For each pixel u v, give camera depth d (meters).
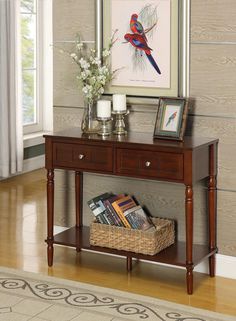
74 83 5.34
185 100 4.88
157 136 4.89
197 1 4.87
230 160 4.91
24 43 8.04
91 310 4.50
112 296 4.70
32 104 8.24
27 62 8.11
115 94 5.05
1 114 7.33
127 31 5.09
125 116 5.19
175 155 4.65
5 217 6.28
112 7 5.11
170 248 4.98
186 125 5.01
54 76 5.40
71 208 5.47
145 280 4.95
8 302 4.60
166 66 5.00
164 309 4.52
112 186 5.29
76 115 5.37
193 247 5.00
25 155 7.90
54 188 5.50
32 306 4.55
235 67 4.83
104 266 5.18
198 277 5.00
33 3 8.12
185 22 4.91
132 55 5.10
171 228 5.04
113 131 5.08
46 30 8.22
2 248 5.50
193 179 4.65
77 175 5.34
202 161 4.77
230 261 4.98
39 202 6.75
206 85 4.92
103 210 5.02
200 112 4.95
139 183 5.20
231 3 4.79
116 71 5.16
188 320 4.38
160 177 4.71
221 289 4.81
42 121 8.38
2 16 7.26
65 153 4.99
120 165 4.82
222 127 4.91
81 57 5.29
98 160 4.89
